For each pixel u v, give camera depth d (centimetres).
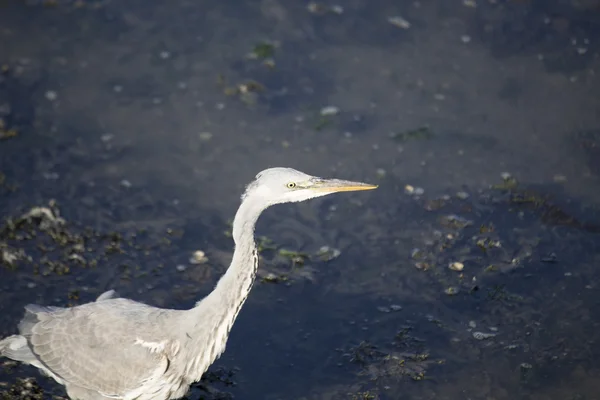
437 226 1295
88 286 1184
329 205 1345
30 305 1037
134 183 1364
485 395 1034
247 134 1462
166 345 957
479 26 1675
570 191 1338
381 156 1420
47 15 1700
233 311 970
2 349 1011
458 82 1559
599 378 1052
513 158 1405
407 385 1049
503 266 1222
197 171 1391
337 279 1213
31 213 1291
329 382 1057
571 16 1681
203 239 1273
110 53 1620
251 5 1744
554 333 1117
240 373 1069
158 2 1745
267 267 1233
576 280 1195
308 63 1609
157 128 1470
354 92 1547
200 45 1647
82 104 1509
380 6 1734
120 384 960
